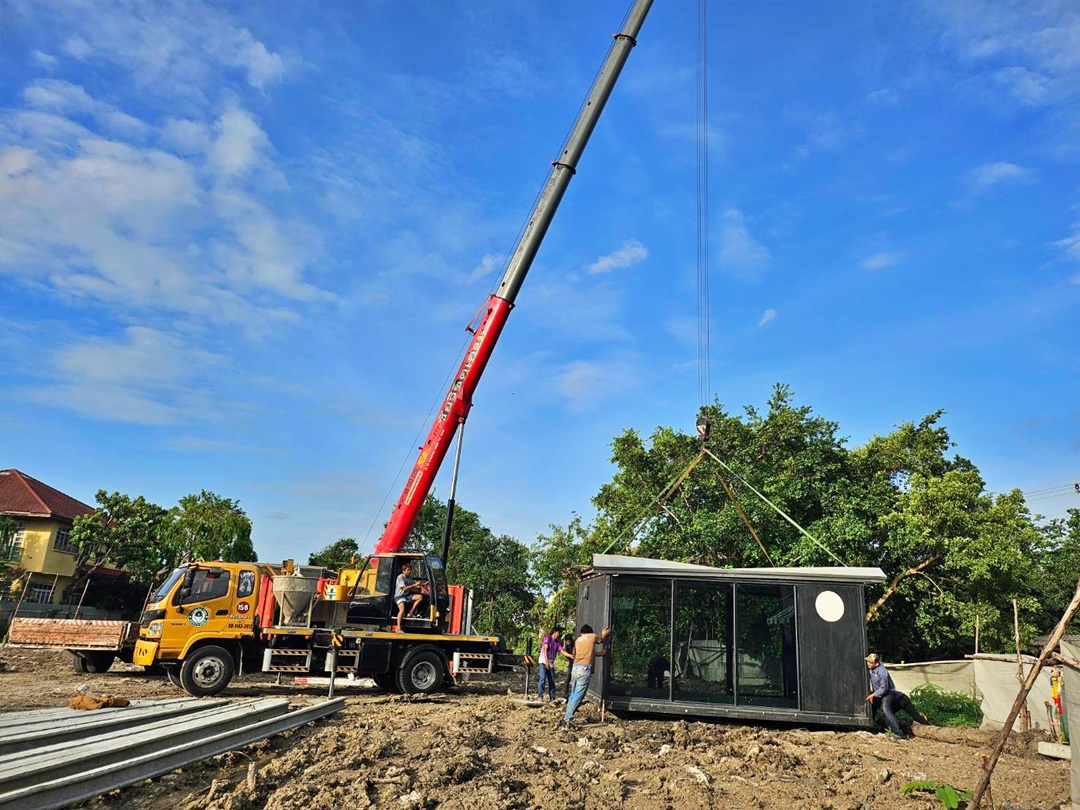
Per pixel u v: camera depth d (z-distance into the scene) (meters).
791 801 8.27
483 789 7.90
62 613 34.47
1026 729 13.39
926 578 23.91
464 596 17.59
